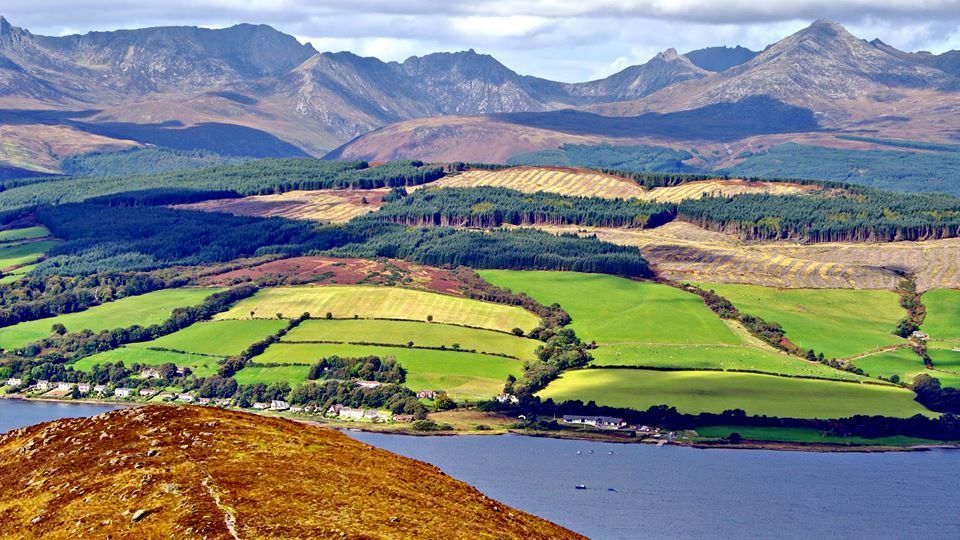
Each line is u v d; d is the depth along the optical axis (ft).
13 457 345.51
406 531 290.97
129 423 357.41
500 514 335.67
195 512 281.54
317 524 282.15
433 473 361.30
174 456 324.60
